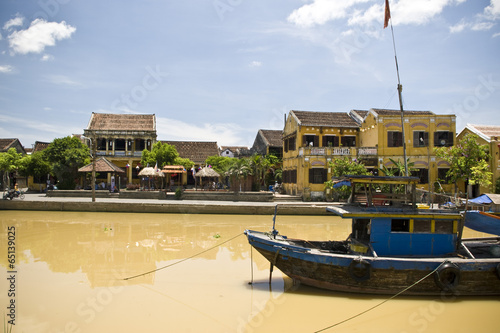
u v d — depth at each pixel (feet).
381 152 93.56
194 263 41.47
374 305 29.81
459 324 26.48
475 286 30.94
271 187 123.54
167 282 34.71
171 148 120.06
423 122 92.32
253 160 105.40
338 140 105.19
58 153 108.99
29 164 108.99
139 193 94.02
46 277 35.58
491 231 38.29
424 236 34.24
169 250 47.47
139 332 24.34
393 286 31.17
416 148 92.17
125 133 129.70
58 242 51.19
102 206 80.84
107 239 53.52
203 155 146.10
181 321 26.16
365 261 30.42
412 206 35.01
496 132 89.51
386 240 34.04
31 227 62.64
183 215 78.28
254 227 65.82
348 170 87.81
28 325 25.13
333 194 93.20
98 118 136.05
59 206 81.15
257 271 38.83
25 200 82.28
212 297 31.07
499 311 28.76
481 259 31.14
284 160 118.73
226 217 76.54
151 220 71.61
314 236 58.03
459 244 34.45
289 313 28.02
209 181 127.95
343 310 28.81
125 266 39.83
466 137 74.13
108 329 24.68
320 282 32.68
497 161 82.94
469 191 87.66
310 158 95.96
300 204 84.43
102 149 131.23
